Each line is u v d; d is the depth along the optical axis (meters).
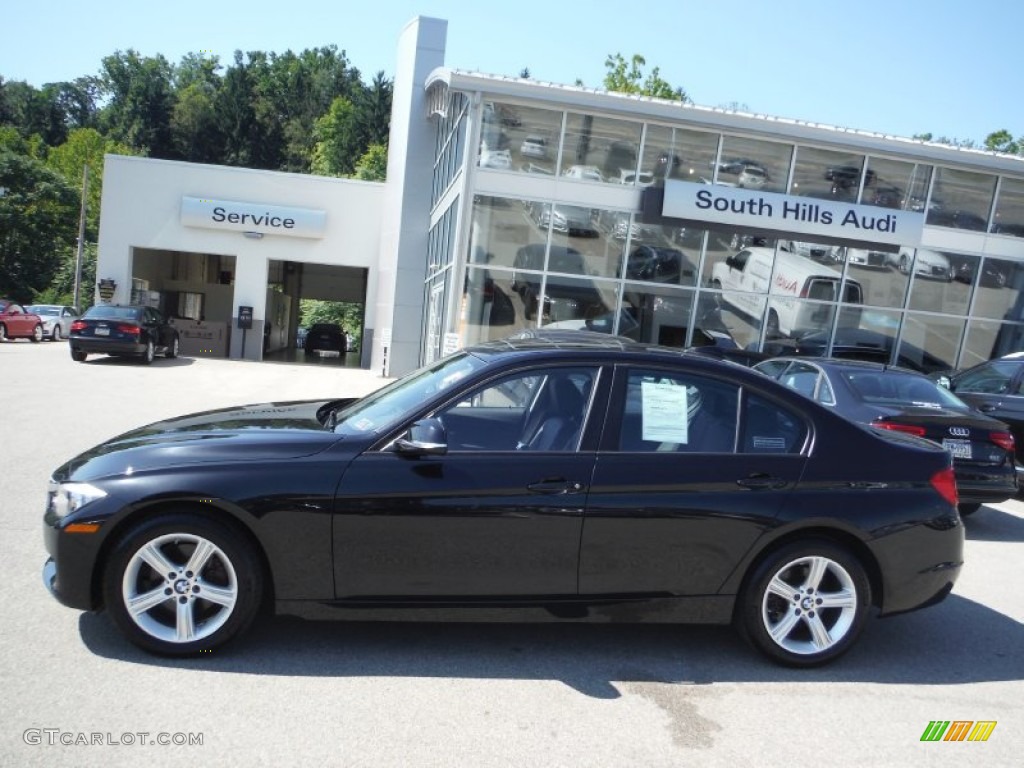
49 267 60.38
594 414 3.92
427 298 20.44
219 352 25.23
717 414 4.05
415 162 21.23
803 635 4.09
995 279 16.31
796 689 3.81
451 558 3.68
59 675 3.38
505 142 14.38
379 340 23.52
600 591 3.83
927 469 4.17
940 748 3.33
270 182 24.59
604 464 3.83
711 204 14.51
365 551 3.62
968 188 16.03
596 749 3.12
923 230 15.73
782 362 8.85
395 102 24.00
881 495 4.04
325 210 24.78
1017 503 9.41
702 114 14.21
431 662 3.79
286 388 15.67
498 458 3.77
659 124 14.61
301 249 24.84
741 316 15.30
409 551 3.65
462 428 3.92
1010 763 3.25
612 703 3.52
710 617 3.97
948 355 16.30
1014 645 4.59
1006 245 16.23
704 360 4.16
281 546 3.56
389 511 3.62
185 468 3.57
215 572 3.62
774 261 15.34
